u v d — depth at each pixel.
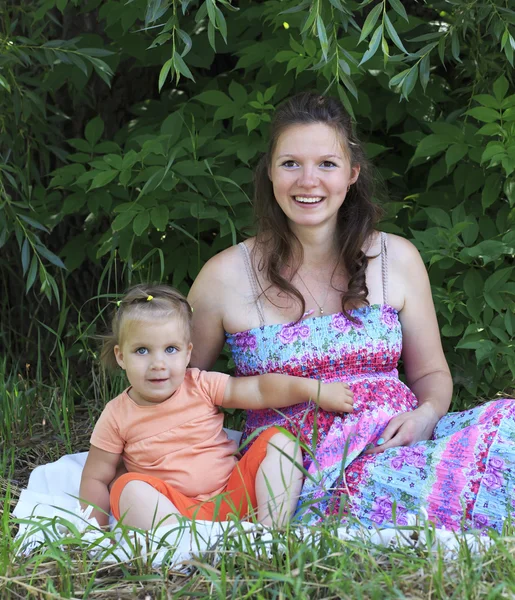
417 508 2.48
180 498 2.55
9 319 4.44
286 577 1.94
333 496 2.43
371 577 2.04
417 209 3.89
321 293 2.87
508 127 3.36
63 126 4.34
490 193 3.56
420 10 4.04
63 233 4.32
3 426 3.62
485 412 2.63
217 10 2.67
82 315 4.34
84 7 3.89
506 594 1.98
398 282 2.92
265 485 2.54
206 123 3.89
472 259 3.53
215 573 2.08
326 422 2.71
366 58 2.61
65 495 2.88
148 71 4.29
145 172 3.48
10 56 3.51
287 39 3.67
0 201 3.52
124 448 2.76
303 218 2.74
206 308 2.92
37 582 2.20
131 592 2.12
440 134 3.53
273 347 2.81
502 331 3.42
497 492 2.41
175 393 2.76
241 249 2.93
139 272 3.76
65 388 3.72
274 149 2.76
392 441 2.66
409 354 3.03
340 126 2.75
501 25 3.12
